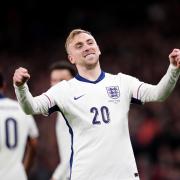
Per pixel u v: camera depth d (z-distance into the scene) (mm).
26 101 16359
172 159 38062
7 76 56469
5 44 61969
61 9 64375
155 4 63594
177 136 38906
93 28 63406
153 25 61969
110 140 16703
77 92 17062
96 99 17000
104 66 55750
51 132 43031
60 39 63094
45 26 63625
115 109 17000
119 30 62188
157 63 54969
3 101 23172
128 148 16891
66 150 22734
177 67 16266
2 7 63812
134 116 42625
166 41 58594
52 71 23812
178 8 62250
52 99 16953
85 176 16641
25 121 23484
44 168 39312
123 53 57562
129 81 17406
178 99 44844
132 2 64062
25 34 62906
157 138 38969
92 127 16781
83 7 64750
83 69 17359
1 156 22781
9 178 22766
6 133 22891
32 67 57969
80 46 17297
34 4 64375
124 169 16656
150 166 38125
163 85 16625
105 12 64062
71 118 17000
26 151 24719
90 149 16719
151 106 43344
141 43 58375
